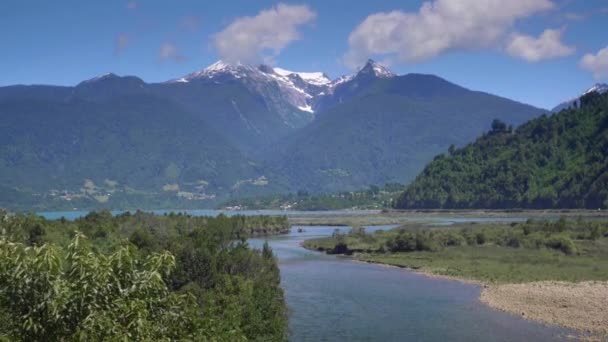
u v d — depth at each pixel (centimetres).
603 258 12700
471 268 11762
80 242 1762
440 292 9231
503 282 9975
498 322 7050
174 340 1950
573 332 6488
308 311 7831
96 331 1688
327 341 6281
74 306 1688
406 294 9088
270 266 8419
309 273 11588
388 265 12800
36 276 1669
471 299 8575
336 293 9212
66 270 1750
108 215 15838
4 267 1673
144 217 15475
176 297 1981
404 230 16800
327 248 15975
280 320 5928
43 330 1659
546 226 16700
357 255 14562
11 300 1655
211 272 6931
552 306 7788
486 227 18338
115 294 1775
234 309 5384
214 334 2580
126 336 1681
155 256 1889
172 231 13938
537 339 6222
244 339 3108
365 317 7438
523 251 13838
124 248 1825
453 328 6788
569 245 13675
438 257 13538
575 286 9144
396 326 6938
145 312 1764
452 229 17575
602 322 6869
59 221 14125
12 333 1667
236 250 8275
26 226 9469
